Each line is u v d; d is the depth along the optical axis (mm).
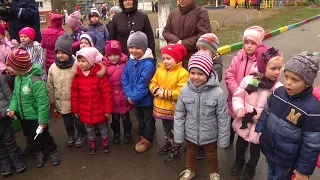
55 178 3055
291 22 15852
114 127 3684
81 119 3383
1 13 4320
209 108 2650
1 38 3820
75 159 3393
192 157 2883
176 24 3727
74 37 4965
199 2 31422
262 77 2611
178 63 3119
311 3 32094
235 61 3123
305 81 1972
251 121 2648
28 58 2982
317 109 2008
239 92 2754
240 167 2996
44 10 21578
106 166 3234
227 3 32719
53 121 4410
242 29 13094
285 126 2145
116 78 3465
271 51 2516
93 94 3281
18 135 3988
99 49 4965
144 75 3248
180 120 2803
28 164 3318
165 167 3174
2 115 2984
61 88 3389
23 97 3033
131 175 3057
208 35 3148
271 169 2451
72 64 3400
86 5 25516
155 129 3863
